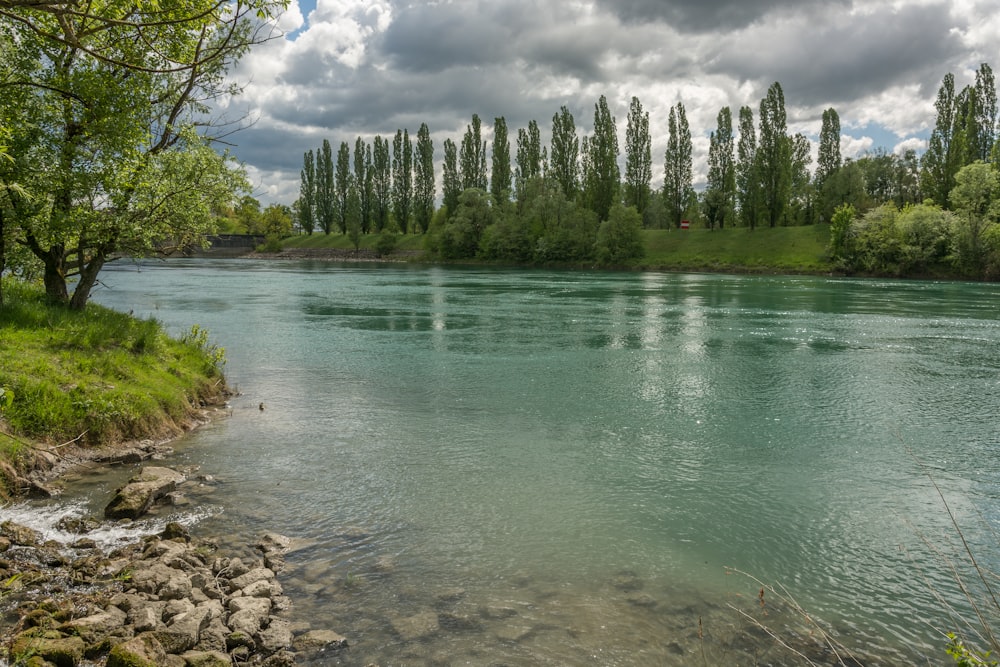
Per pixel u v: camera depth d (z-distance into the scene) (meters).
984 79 82.75
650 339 25.25
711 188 100.44
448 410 14.60
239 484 9.88
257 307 35.34
